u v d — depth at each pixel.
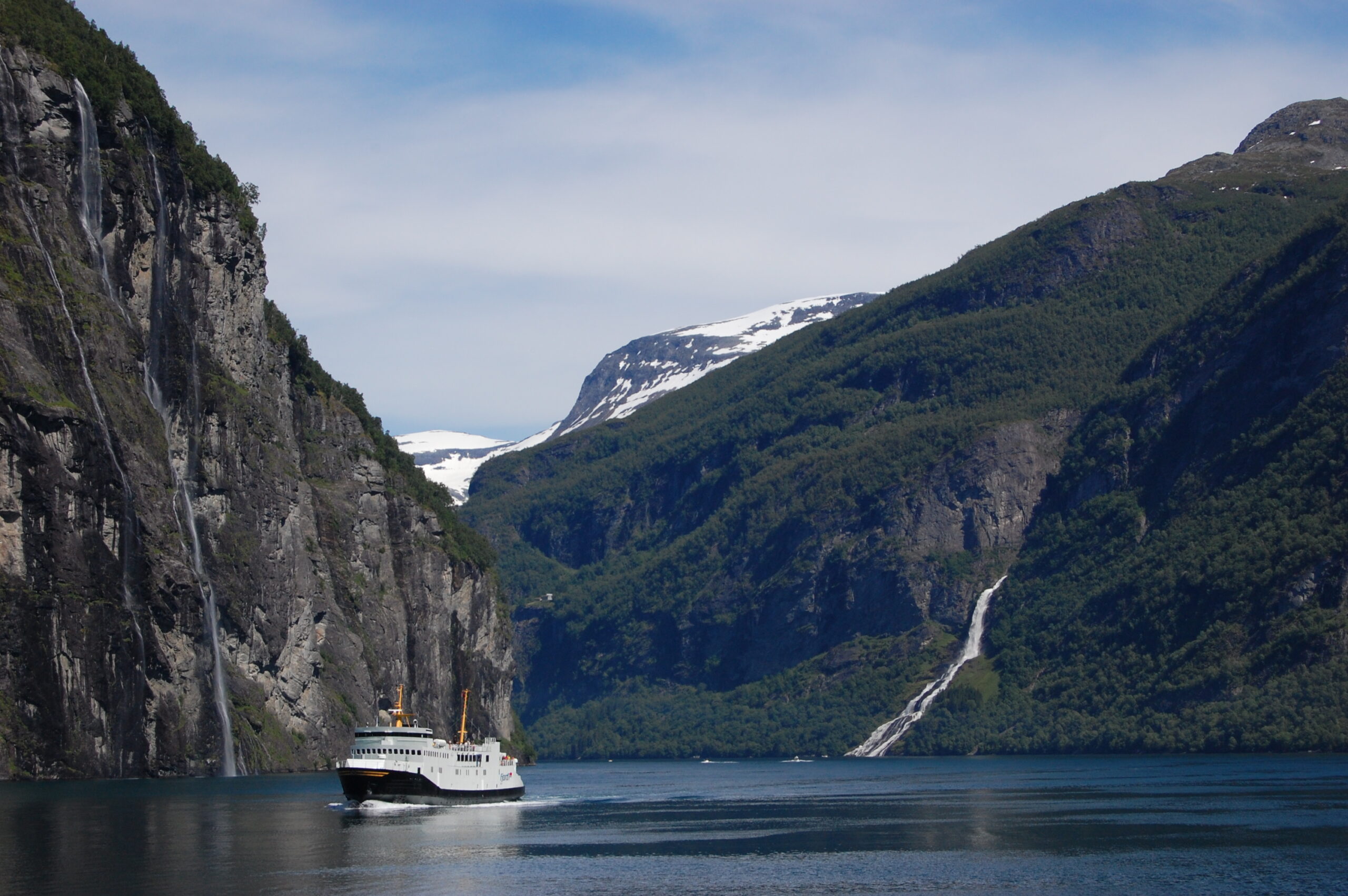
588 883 129.88
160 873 128.50
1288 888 127.00
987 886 129.38
